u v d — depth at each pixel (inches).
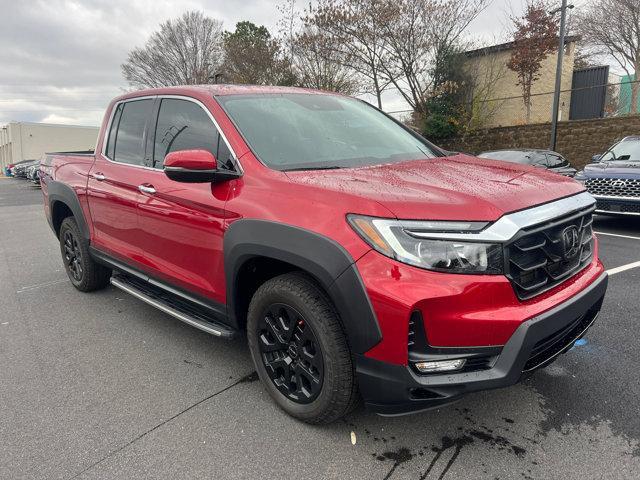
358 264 83.0
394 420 103.7
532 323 82.2
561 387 115.7
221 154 114.8
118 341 148.0
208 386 120.1
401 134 142.6
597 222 355.9
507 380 81.7
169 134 132.8
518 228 82.9
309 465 90.8
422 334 81.2
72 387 121.3
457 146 823.1
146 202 132.1
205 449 96.0
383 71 821.9
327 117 133.6
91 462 92.9
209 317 124.1
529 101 792.9
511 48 816.3
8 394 118.6
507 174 105.0
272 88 139.3
